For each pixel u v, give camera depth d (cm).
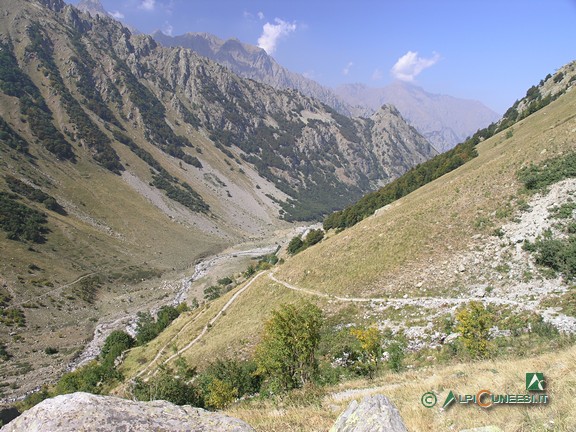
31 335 8694
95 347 8656
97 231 15688
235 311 6356
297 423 1285
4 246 11456
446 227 4825
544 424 962
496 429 942
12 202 13662
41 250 12281
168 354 6212
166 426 650
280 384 2423
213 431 655
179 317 8262
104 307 11106
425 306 3784
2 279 10094
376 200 9988
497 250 4012
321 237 10031
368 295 4447
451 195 5438
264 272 7419
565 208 3900
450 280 4006
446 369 2009
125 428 625
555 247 3497
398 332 3494
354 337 3466
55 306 10150
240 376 3056
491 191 4891
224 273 14200
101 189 19450
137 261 14762
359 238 5959
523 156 5084
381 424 829
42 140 19862
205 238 19838
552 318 2839
